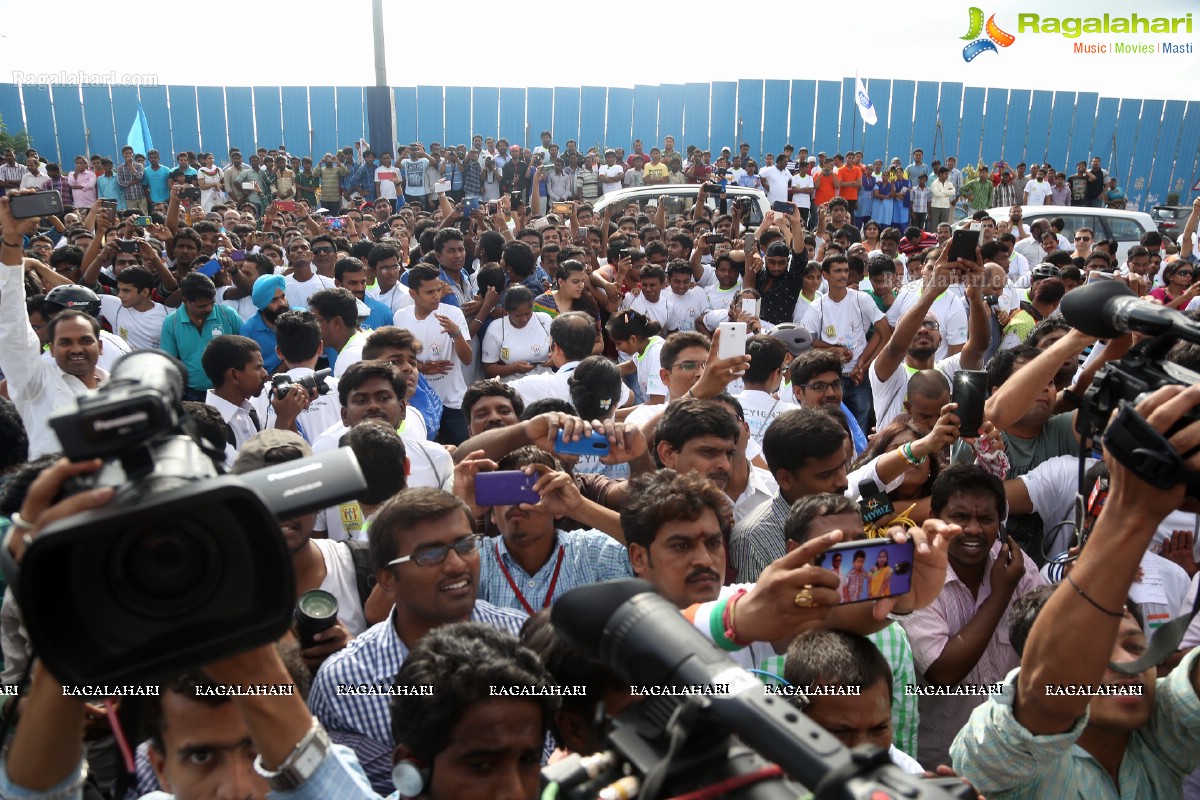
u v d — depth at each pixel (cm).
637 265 916
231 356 506
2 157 2070
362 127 2611
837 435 346
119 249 876
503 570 327
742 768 113
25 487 279
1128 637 230
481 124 2661
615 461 359
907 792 101
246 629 119
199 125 2531
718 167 2300
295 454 316
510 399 452
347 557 335
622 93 2666
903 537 214
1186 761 232
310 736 150
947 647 311
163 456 122
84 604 115
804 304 841
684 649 121
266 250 1037
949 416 365
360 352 586
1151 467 141
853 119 2642
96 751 230
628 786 119
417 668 188
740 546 353
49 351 540
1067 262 1009
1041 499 406
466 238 1173
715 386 393
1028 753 189
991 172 2503
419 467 432
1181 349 230
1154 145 2681
